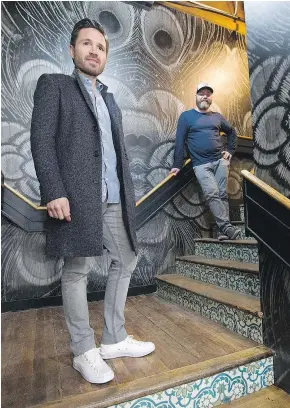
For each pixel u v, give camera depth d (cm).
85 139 121
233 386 125
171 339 156
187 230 279
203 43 302
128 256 138
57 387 115
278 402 121
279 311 131
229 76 314
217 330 166
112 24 261
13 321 195
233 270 193
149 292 255
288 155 123
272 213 129
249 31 142
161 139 274
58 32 245
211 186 256
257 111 139
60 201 109
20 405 103
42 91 120
